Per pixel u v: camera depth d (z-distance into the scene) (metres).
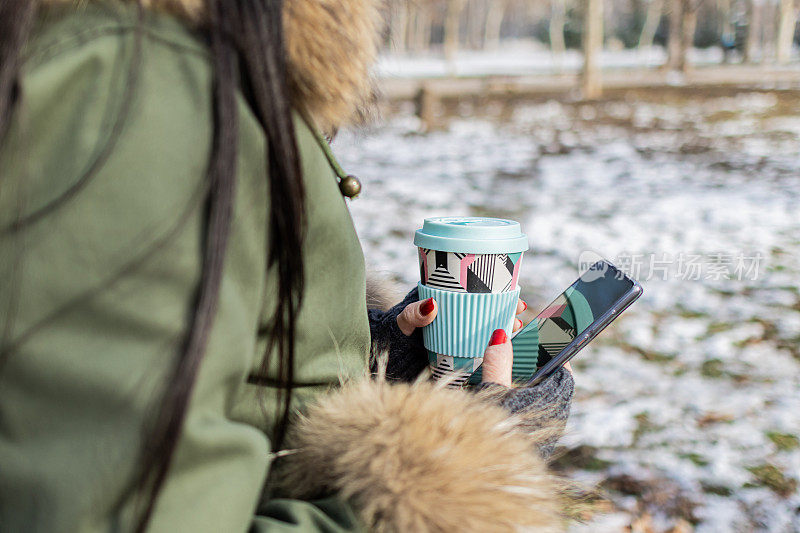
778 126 14.57
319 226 0.83
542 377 1.08
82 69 0.69
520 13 75.12
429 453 0.77
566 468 3.34
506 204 8.82
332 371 0.87
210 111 0.71
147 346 0.66
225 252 0.68
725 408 3.93
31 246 0.66
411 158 12.17
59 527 0.64
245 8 0.73
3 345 0.66
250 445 0.72
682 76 25.44
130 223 0.66
